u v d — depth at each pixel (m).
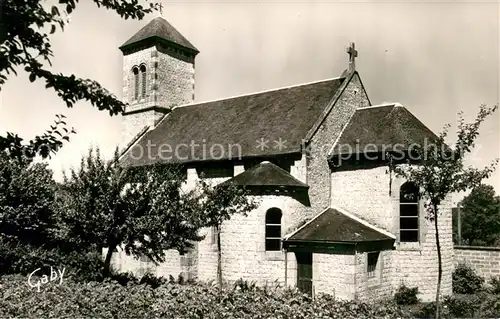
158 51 34.06
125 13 7.32
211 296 14.30
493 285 23.17
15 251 22.67
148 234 18.25
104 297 14.30
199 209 19.08
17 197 25.47
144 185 18.72
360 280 19.77
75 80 6.76
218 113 30.09
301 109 25.94
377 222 22.66
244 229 22.19
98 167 18.55
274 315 12.33
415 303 21.17
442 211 22.38
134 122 34.59
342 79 26.50
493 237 54.72
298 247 20.98
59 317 11.81
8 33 5.78
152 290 16.17
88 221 17.94
